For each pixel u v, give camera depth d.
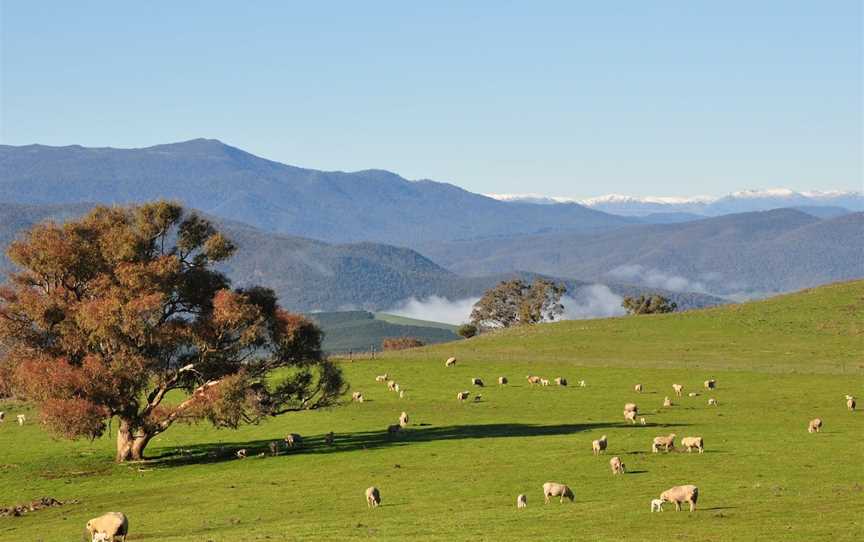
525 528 45.00
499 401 103.94
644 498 51.94
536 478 59.69
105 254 76.50
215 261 81.12
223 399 72.94
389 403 104.88
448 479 60.91
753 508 47.59
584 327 173.75
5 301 75.38
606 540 41.16
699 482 55.84
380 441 79.94
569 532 43.53
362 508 53.34
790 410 90.75
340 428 89.19
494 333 178.75
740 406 94.69
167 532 49.34
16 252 75.31
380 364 137.00
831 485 53.44
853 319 158.12
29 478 72.19
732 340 151.50
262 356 80.00
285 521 50.59
